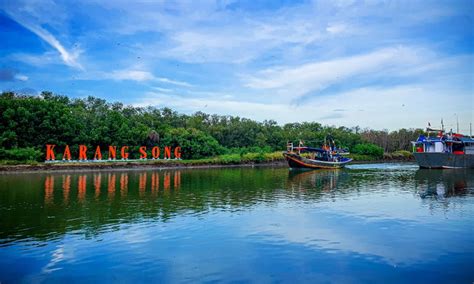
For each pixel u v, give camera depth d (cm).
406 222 2316
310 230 2131
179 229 2156
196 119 13512
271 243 1880
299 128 16862
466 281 1412
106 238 1970
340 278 1441
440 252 1731
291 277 1451
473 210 2703
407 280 1422
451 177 5600
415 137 16588
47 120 8119
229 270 1521
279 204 3008
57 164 7256
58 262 1619
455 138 8138
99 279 1439
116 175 6275
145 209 2770
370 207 2853
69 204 2988
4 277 1461
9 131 7538
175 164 9388
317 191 3869
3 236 2008
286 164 11644
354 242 1895
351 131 17425
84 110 10206
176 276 1463
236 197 3409
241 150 12412
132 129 9875
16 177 5681
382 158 14288
